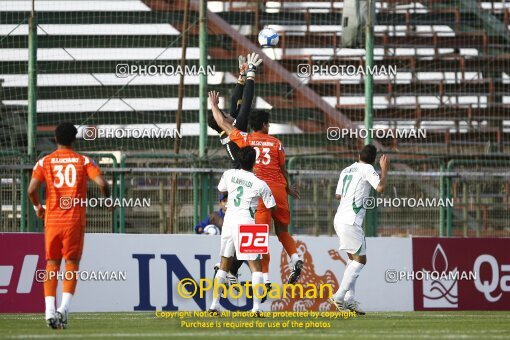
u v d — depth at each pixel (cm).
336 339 2423
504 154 4881
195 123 5319
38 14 5484
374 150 3478
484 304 4128
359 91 5950
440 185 4416
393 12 6353
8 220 4181
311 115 5709
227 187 3159
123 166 4197
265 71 5859
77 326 2919
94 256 3728
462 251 4125
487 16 6438
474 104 5975
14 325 2970
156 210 4228
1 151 4234
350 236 3441
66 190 2842
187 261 3809
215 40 5750
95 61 5366
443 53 6366
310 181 4353
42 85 5341
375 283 4003
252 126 3428
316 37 6031
